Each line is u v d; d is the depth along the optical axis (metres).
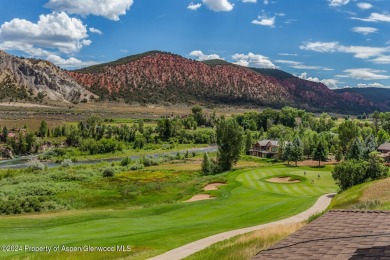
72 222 38.84
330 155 151.00
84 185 83.56
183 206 49.25
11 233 33.00
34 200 64.38
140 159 122.62
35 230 34.66
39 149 173.00
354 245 8.62
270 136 198.25
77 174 94.56
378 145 153.75
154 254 23.81
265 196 59.66
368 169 56.38
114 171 100.06
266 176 84.44
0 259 24.25
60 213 46.75
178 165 119.44
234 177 82.69
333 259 7.89
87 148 162.88
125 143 180.25
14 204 59.28
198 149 174.75
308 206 44.94
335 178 58.81
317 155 118.38
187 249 24.89
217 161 103.19
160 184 82.88
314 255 8.38
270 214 41.09
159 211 46.06
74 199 70.31
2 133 186.38
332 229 10.31
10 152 159.50
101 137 185.50
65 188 78.56
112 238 29.39
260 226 33.16
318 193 66.19
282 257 8.66
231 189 68.75
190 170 105.94
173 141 189.50
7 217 42.22
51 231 33.97
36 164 110.56
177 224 37.22
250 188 68.56
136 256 23.64
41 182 84.62
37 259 24.20
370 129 183.62
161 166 117.56
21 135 173.25
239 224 35.19
